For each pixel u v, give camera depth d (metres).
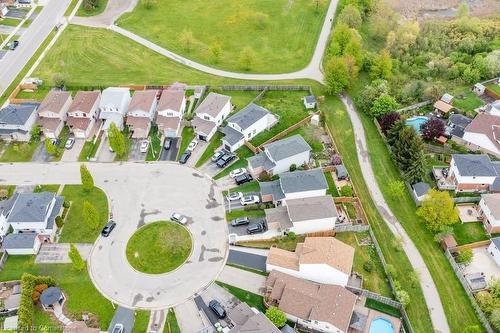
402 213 118.38
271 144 126.88
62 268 106.00
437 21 185.75
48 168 128.00
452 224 114.81
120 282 103.62
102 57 166.12
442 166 128.75
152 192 122.12
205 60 165.88
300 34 178.62
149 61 164.88
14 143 134.88
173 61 165.12
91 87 152.00
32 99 148.00
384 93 143.38
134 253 108.81
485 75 159.62
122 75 158.25
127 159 130.38
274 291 99.25
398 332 95.62
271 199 118.50
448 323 97.19
